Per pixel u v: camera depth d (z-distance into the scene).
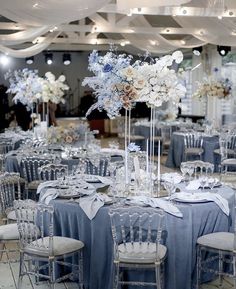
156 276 3.60
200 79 14.48
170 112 12.47
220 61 13.45
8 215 4.73
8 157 6.84
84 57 18.36
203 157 9.72
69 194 4.25
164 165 10.73
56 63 18.08
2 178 4.92
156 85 4.16
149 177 4.42
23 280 4.41
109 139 15.98
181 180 4.90
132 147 4.47
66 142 7.24
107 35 13.41
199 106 14.76
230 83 10.82
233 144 9.52
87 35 11.98
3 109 15.91
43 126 8.42
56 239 3.97
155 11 7.39
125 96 4.18
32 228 4.00
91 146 7.25
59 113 17.77
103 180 4.89
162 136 11.97
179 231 3.89
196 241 4.02
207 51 13.87
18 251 4.77
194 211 3.96
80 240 4.03
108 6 7.25
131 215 3.69
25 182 6.13
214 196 4.16
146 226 3.79
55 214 4.14
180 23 9.88
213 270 4.07
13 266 4.77
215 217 4.08
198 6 8.09
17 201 3.86
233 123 12.54
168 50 11.35
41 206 3.73
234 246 3.82
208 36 9.65
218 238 3.96
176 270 3.92
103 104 4.26
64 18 5.97
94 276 3.98
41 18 5.94
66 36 12.18
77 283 4.30
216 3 7.68
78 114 18.00
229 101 13.16
